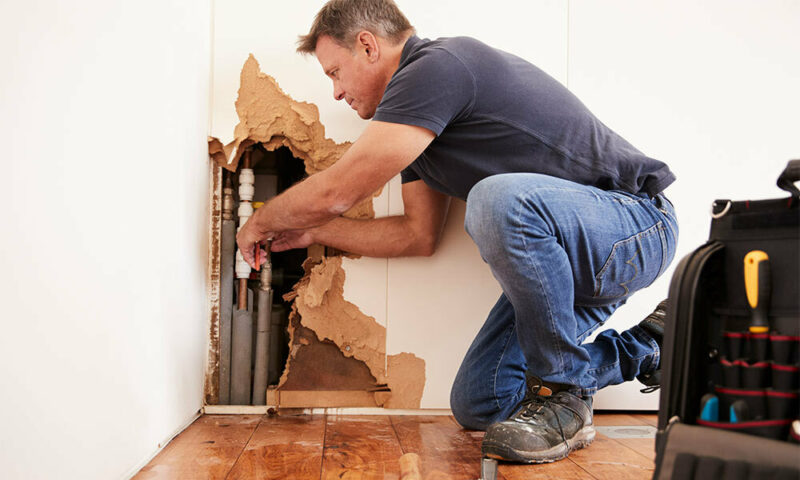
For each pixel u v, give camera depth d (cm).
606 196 128
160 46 120
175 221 133
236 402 170
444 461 118
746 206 71
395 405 168
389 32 139
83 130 84
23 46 68
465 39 134
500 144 131
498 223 115
